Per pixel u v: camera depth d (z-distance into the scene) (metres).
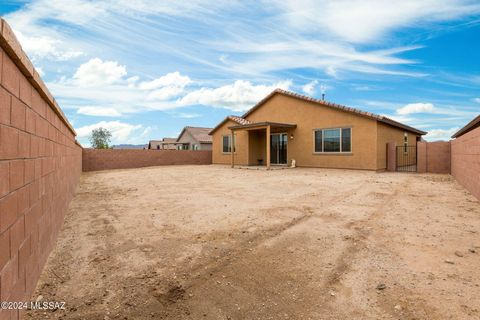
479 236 4.15
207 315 2.32
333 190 8.48
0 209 1.75
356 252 3.61
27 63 2.21
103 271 3.10
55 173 4.02
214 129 23.55
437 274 2.97
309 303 2.48
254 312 2.36
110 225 4.91
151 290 2.71
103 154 20.56
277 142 19.41
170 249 3.76
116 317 2.28
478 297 2.52
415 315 2.28
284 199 7.16
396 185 9.50
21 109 2.24
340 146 15.65
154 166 23.05
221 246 3.86
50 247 3.55
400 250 3.65
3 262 1.78
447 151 13.67
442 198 7.16
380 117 13.88
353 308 2.39
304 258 3.44
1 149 1.77
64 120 4.93
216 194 8.10
